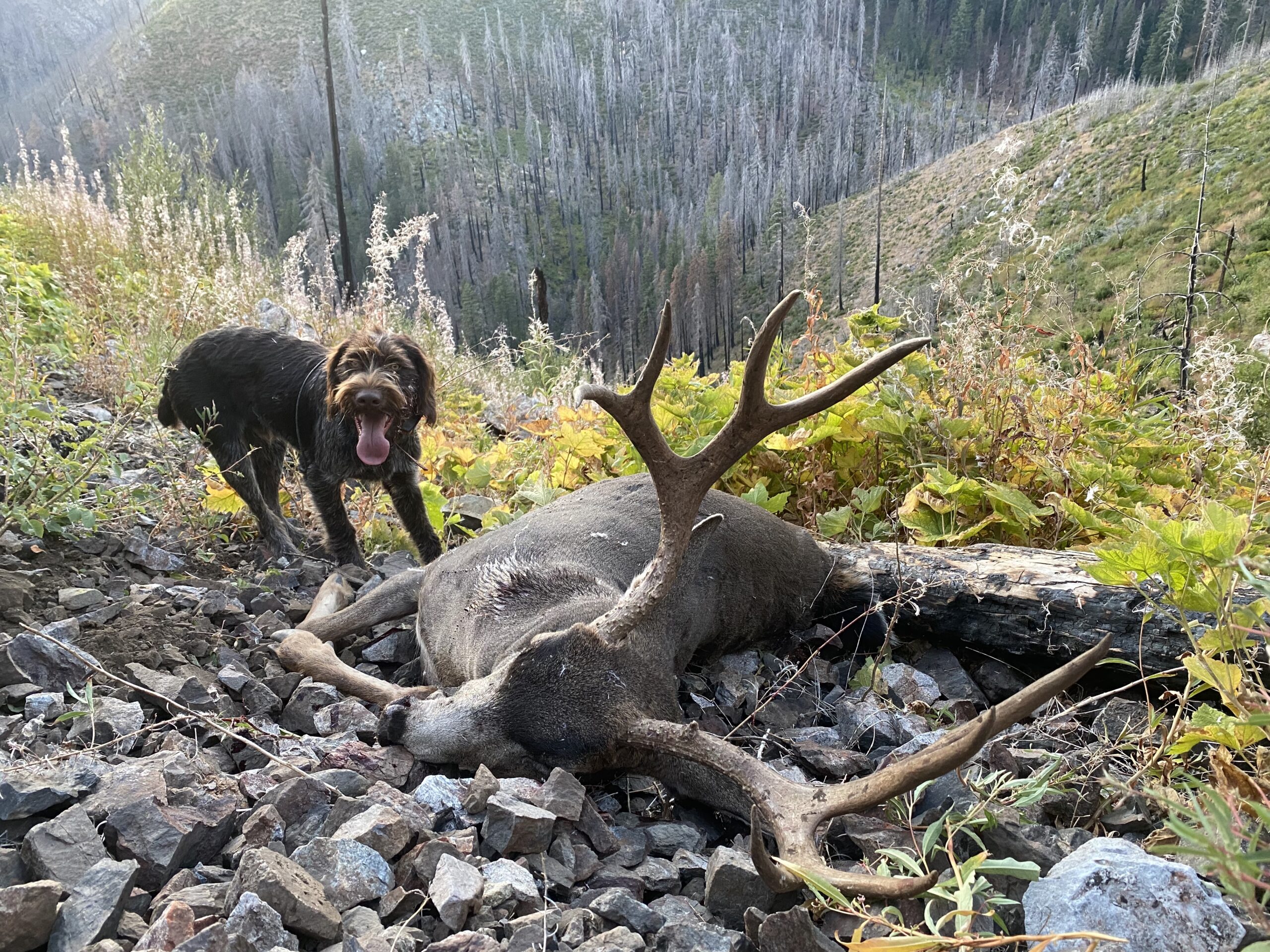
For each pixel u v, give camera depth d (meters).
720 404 5.66
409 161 156.12
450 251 123.75
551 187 162.62
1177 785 2.79
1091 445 5.24
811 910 2.45
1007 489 4.51
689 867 2.69
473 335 95.62
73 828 2.38
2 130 174.88
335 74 187.62
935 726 3.59
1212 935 2.12
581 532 4.12
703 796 2.87
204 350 5.73
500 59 197.75
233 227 12.21
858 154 143.75
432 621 4.03
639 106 182.88
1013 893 2.50
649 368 2.96
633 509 4.36
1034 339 6.12
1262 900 2.02
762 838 2.53
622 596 3.30
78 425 5.50
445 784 2.85
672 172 166.12
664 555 3.08
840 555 4.58
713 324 88.06
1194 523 2.68
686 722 3.40
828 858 2.77
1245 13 108.38
